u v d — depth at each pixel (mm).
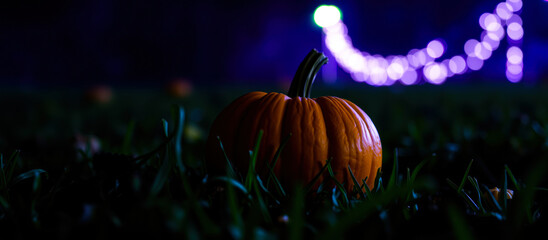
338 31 25594
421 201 1264
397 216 1077
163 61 22422
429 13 25953
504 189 1249
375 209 1086
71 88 16297
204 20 22734
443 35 26453
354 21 26578
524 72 23078
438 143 2682
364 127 1519
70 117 5016
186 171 1422
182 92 8711
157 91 12977
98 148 2404
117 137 3568
